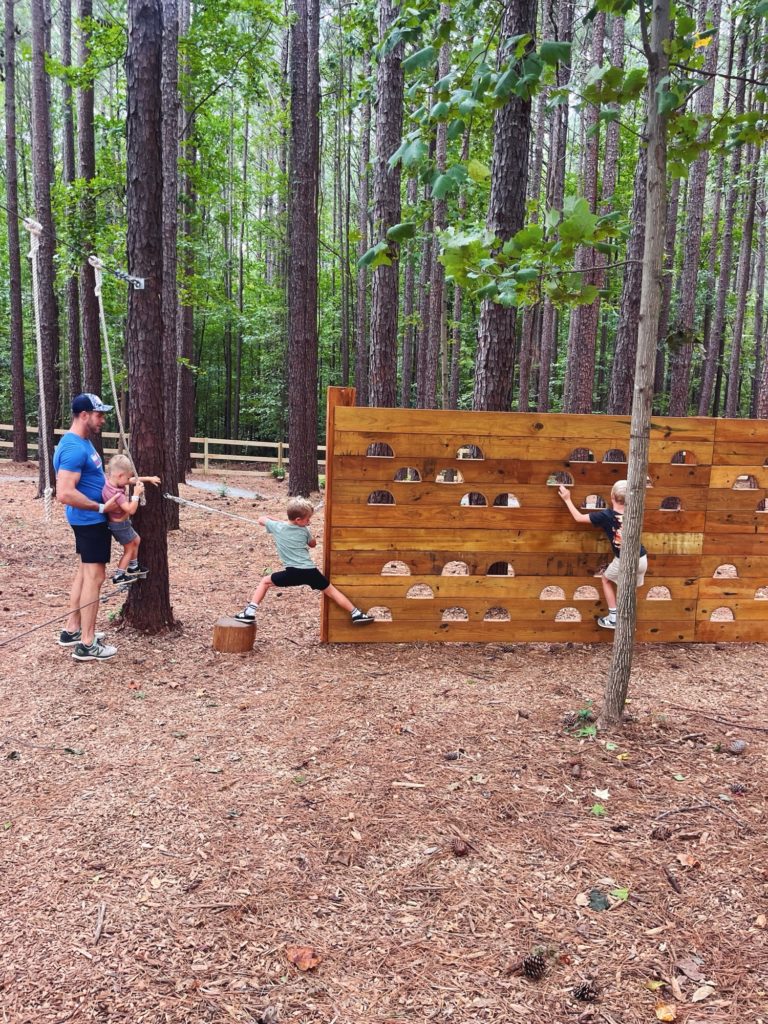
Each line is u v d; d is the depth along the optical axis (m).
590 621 5.83
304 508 5.47
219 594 7.22
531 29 6.09
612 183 15.55
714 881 2.89
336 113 22.94
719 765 3.81
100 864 2.94
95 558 5.09
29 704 4.46
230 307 25.97
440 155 12.95
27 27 26.55
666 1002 2.31
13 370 19.80
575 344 17.95
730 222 19.14
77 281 17.33
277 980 2.39
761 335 23.55
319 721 4.30
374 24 10.37
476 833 3.19
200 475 20.28
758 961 2.48
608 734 4.13
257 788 3.54
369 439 5.47
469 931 2.62
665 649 5.78
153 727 4.20
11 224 18.70
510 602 5.75
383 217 9.27
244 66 13.87
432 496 5.59
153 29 5.21
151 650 5.42
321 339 30.28
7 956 2.46
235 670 5.12
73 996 2.30
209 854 3.02
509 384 6.87
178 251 16.72
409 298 22.14
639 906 2.75
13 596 6.96
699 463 5.74
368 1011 2.27
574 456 10.26
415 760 3.83
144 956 2.47
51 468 13.84
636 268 11.31
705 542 5.85
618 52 13.79
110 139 15.34
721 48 17.05
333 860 3.00
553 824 3.27
